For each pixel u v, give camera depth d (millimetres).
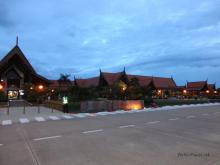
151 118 18781
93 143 9688
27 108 32312
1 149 8734
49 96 41594
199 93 76438
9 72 47719
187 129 13242
